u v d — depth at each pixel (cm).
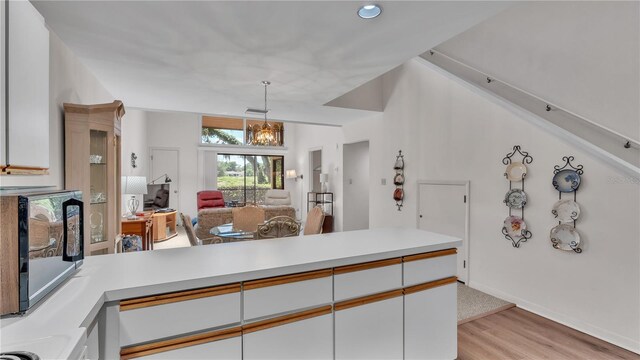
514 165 323
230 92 375
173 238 695
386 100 522
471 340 255
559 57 290
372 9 198
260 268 144
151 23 213
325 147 803
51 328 91
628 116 243
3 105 114
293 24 216
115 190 275
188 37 234
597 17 263
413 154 466
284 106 459
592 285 262
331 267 163
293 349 151
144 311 121
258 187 992
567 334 264
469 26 220
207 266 147
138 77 320
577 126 276
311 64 288
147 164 825
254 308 142
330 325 162
